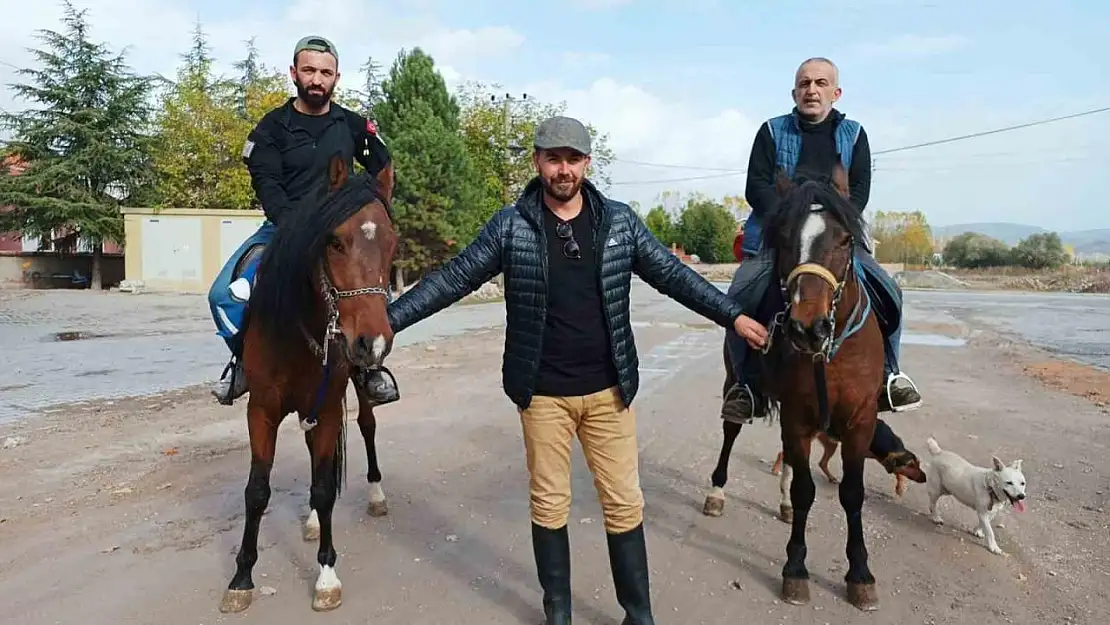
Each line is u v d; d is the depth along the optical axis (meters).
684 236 67.31
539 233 3.33
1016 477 4.50
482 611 3.93
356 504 5.59
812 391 3.81
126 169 32.41
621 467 3.44
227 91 39.22
